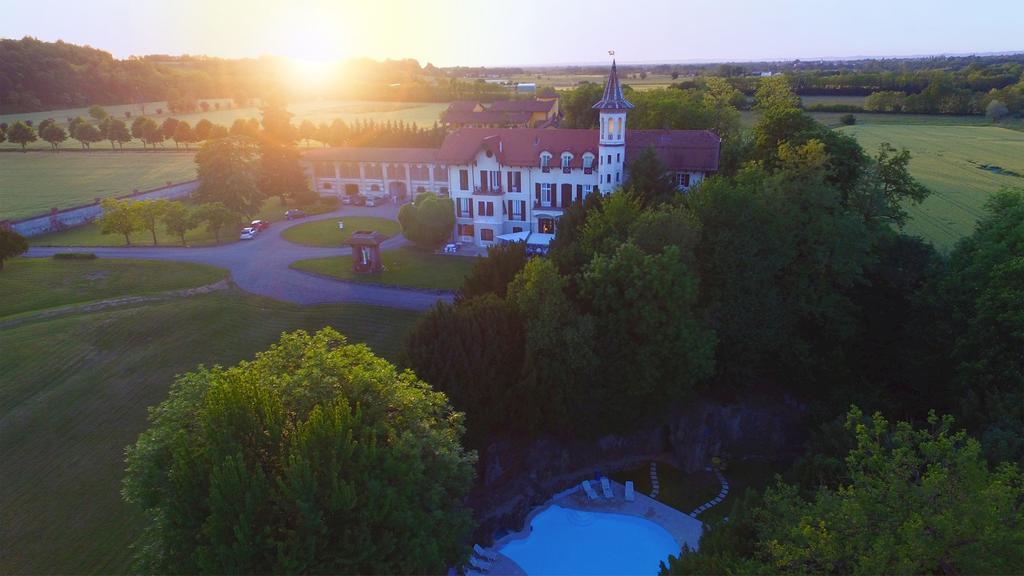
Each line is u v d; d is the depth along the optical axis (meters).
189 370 55.12
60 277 74.31
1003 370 41.06
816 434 42.56
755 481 46.75
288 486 24.77
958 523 20.78
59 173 155.00
